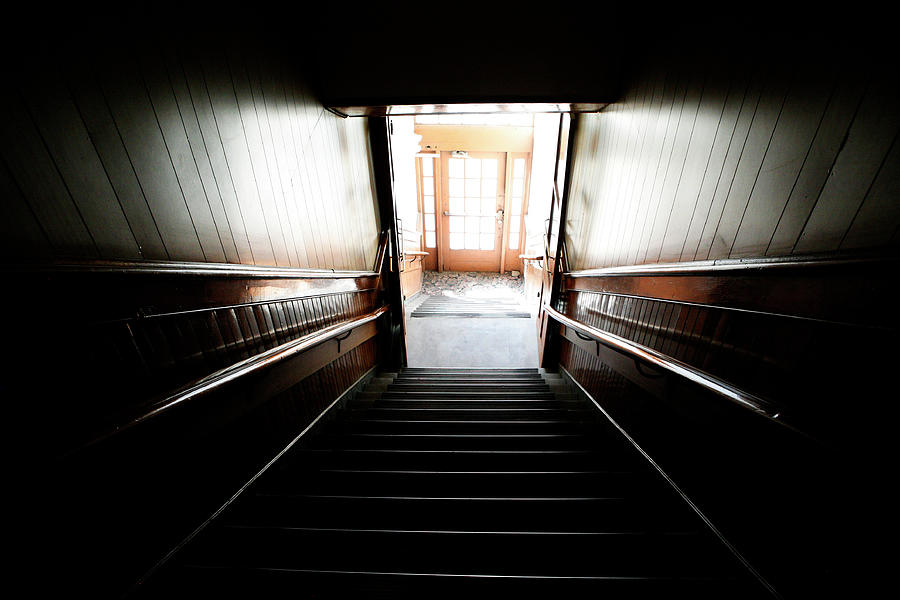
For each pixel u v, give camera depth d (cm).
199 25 148
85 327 99
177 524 126
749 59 135
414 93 273
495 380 399
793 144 114
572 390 342
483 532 123
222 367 156
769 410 110
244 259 176
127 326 113
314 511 142
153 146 124
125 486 109
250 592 103
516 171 841
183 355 136
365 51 261
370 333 391
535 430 239
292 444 204
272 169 202
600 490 162
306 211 243
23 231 85
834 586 96
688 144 175
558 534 123
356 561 116
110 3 108
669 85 196
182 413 131
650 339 207
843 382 96
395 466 186
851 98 95
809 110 108
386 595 101
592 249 313
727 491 135
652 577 107
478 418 265
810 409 105
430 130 796
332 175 289
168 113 131
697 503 148
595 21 245
